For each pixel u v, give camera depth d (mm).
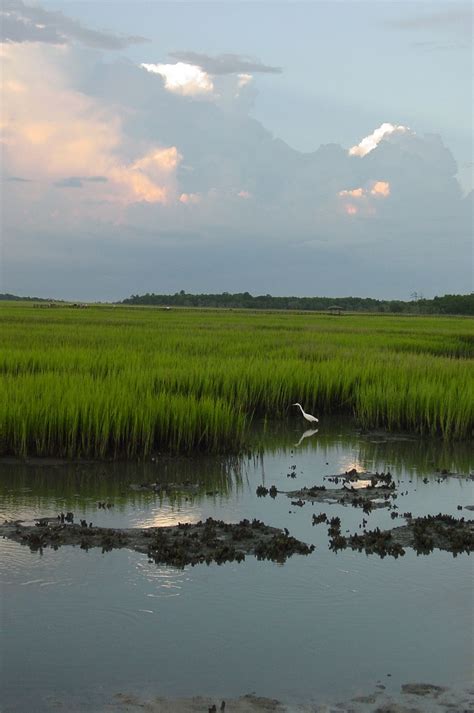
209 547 11195
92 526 12164
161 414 18406
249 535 11781
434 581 9992
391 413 22812
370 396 23625
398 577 10133
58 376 21469
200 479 16156
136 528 12242
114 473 16438
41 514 13031
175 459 17953
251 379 24609
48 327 50125
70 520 12625
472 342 47562
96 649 7875
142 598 9203
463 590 9672
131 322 63438
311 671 7492
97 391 18875
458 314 189875
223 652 7859
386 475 16719
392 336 48750
